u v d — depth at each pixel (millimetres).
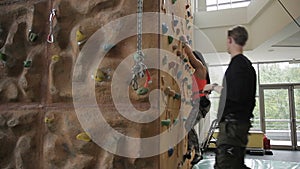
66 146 905
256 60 5812
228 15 4457
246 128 1324
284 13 3449
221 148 1327
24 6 1021
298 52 4961
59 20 955
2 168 983
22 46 1018
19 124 980
